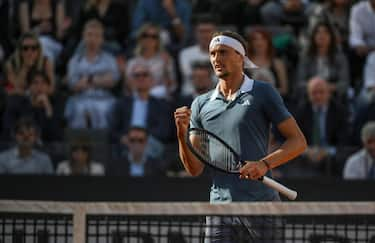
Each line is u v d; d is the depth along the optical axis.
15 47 32.16
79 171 25.05
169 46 32.16
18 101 28.06
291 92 29.55
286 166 24.86
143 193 23.72
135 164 25.08
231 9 32.69
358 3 32.75
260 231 14.49
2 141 26.50
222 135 15.33
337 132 26.94
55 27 33.06
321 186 23.55
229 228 14.55
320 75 29.36
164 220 14.84
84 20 32.34
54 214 14.99
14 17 33.12
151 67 30.00
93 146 25.14
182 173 24.98
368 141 24.59
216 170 15.05
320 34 29.47
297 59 31.20
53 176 23.98
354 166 24.70
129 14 34.94
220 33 15.38
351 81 31.08
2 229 15.27
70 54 31.73
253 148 15.22
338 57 29.61
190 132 15.54
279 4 33.16
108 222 14.73
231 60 15.27
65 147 25.19
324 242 14.55
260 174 14.52
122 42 32.53
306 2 34.16
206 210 14.38
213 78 29.05
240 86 15.41
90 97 29.27
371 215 14.17
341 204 14.21
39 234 15.38
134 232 15.22
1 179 24.09
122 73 30.73
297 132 15.24
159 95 29.42
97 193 23.88
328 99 27.08
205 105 15.61
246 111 15.20
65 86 31.03
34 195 24.02
